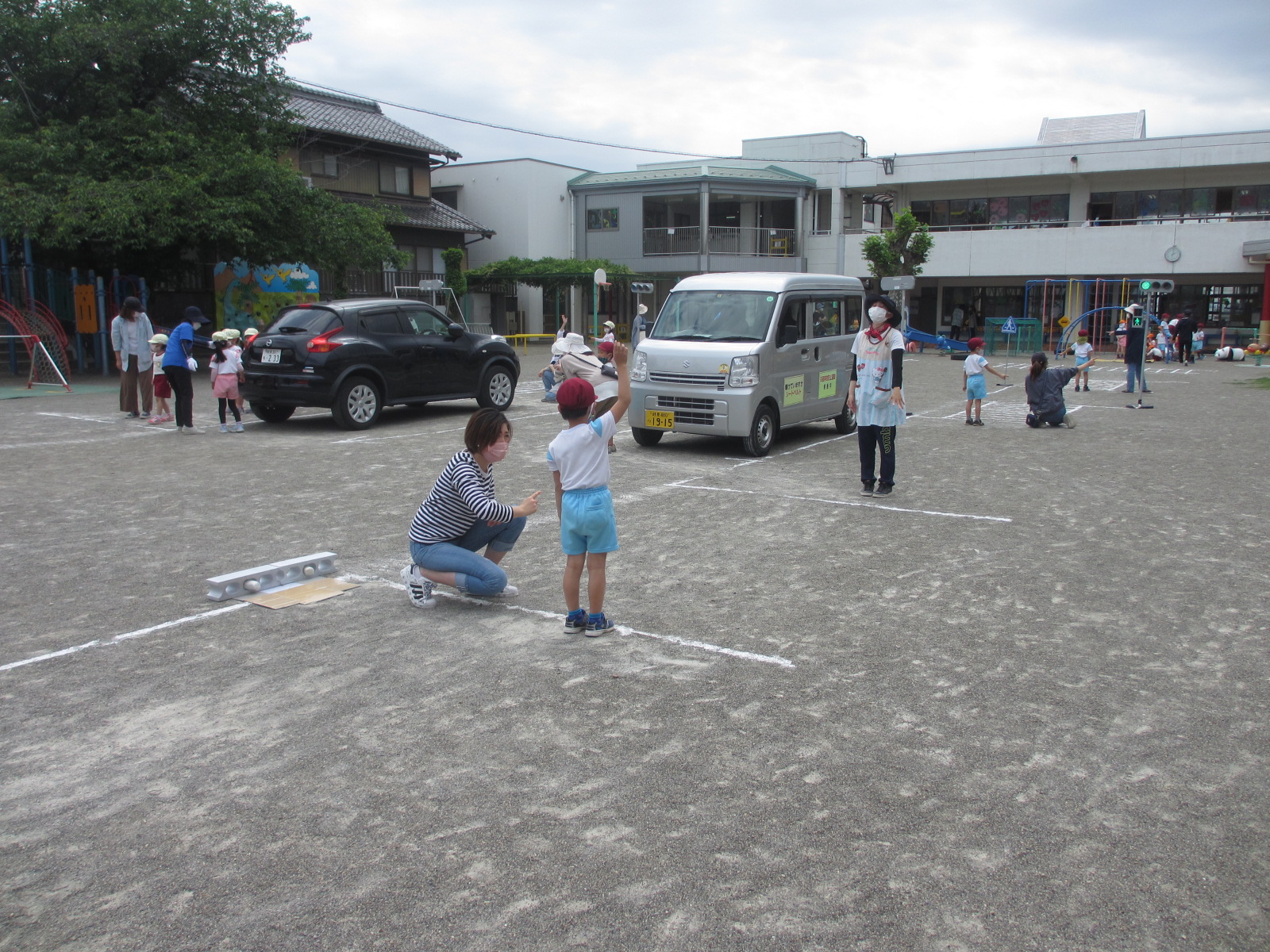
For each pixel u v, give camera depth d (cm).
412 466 1032
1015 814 338
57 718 414
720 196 4112
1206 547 716
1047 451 1204
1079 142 4244
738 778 362
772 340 1138
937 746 390
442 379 1433
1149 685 455
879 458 1102
